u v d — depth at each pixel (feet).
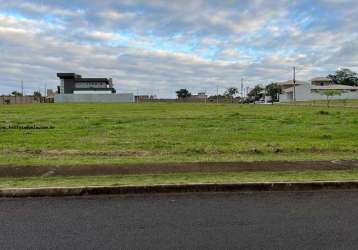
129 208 24.70
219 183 29.12
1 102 373.20
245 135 63.67
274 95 472.44
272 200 26.58
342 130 70.38
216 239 19.31
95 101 408.67
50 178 31.30
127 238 19.48
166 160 39.99
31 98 417.69
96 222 21.97
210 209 24.43
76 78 468.75
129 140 57.47
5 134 65.57
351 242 18.93
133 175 32.42
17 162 38.75
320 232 20.29
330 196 27.66
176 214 23.41
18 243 18.90
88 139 58.75
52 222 21.99
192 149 47.32
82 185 28.63
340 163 38.11
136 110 165.37
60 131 70.49
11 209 24.52
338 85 455.63
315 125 81.41
